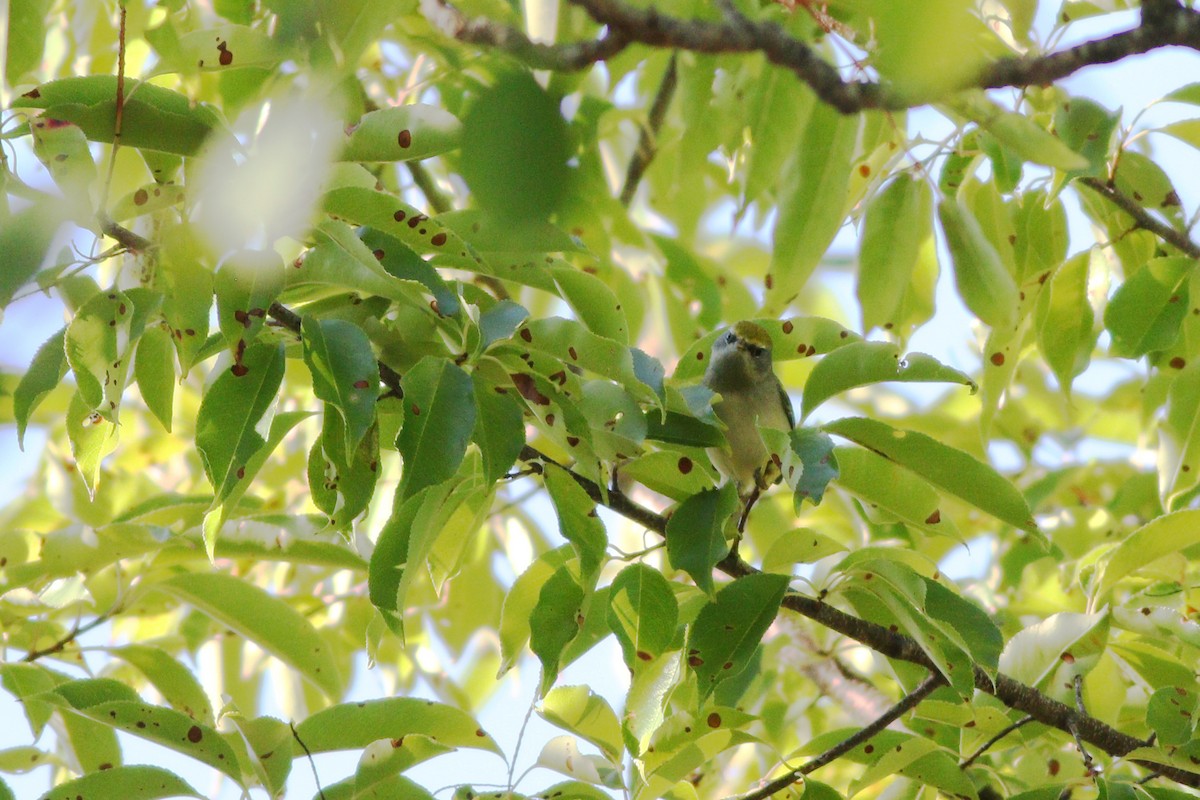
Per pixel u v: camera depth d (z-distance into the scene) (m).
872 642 6.22
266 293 4.82
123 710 5.68
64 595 6.79
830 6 5.53
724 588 5.62
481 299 5.55
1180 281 7.06
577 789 5.73
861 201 7.11
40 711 6.66
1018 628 7.86
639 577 5.60
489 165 2.64
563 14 5.24
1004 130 4.46
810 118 6.52
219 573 6.98
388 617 5.14
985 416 7.41
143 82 5.18
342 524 5.25
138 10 7.85
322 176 5.18
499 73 2.75
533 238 5.33
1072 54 3.85
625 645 5.48
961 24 2.74
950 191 7.51
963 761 6.25
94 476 5.68
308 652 7.01
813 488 5.16
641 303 9.36
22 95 5.40
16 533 6.66
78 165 5.02
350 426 4.73
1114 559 6.36
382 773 5.82
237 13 6.75
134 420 10.13
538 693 5.47
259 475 9.41
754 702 9.12
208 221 4.68
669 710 6.59
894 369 5.78
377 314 5.63
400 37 7.06
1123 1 6.36
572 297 5.83
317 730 5.89
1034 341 8.33
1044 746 7.26
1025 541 9.25
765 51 3.54
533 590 5.97
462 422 4.76
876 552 6.07
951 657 5.73
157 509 6.85
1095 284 7.36
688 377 6.53
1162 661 6.61
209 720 6.82
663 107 9.11
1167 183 7.67
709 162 10.63
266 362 5.18
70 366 5.16
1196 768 5.92
